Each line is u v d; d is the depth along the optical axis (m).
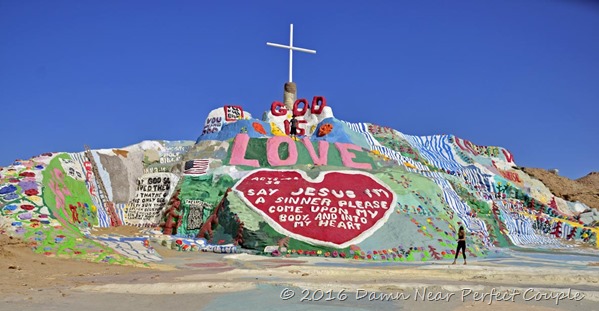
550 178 69.94
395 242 28.05
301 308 11.72
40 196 28.14
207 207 34.84
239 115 48.91
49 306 11.52
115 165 39.19
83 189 35.09
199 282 15.12
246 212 29.88
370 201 30.97
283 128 49.88
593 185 86.19
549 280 17.44
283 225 28.50
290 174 33.59
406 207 31.48
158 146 45.75
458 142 58.84
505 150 62.41
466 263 24.58
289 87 52.94
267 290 14.02
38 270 18.08
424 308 11.94
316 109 51.25
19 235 23.48
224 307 11.80
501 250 36.34
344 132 48.88
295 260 24.52
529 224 48.56
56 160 34.16
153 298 12.87
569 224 48.62
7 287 14.07
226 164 40.06
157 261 23.14
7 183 28.41
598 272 20.00
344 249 27.03
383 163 44.25
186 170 39.78
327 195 30.73
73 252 22.30
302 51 53.41
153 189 39.19
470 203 46.06
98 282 15.64
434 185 35.81
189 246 28.77
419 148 56.44
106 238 26.48
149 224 37.00
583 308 12.23
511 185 53.00
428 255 27.81
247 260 24.23
